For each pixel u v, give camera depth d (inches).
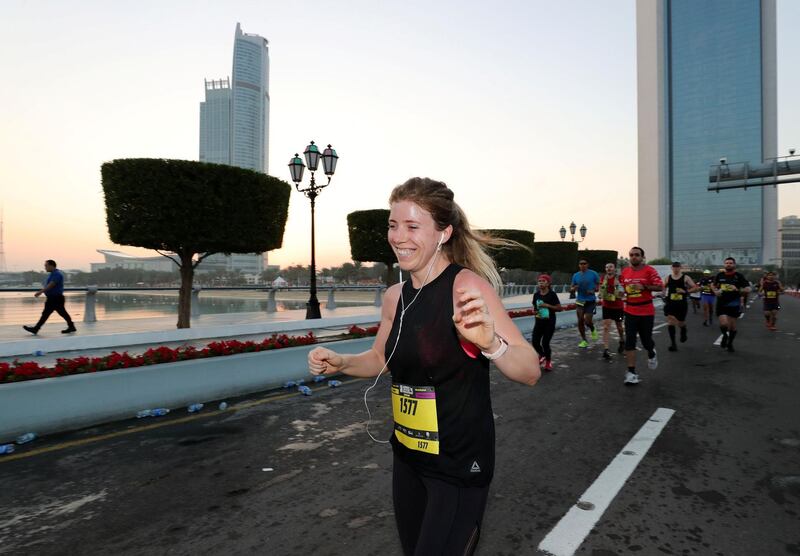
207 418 199.2
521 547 100.4
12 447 157.5
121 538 104.4
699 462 149.6
